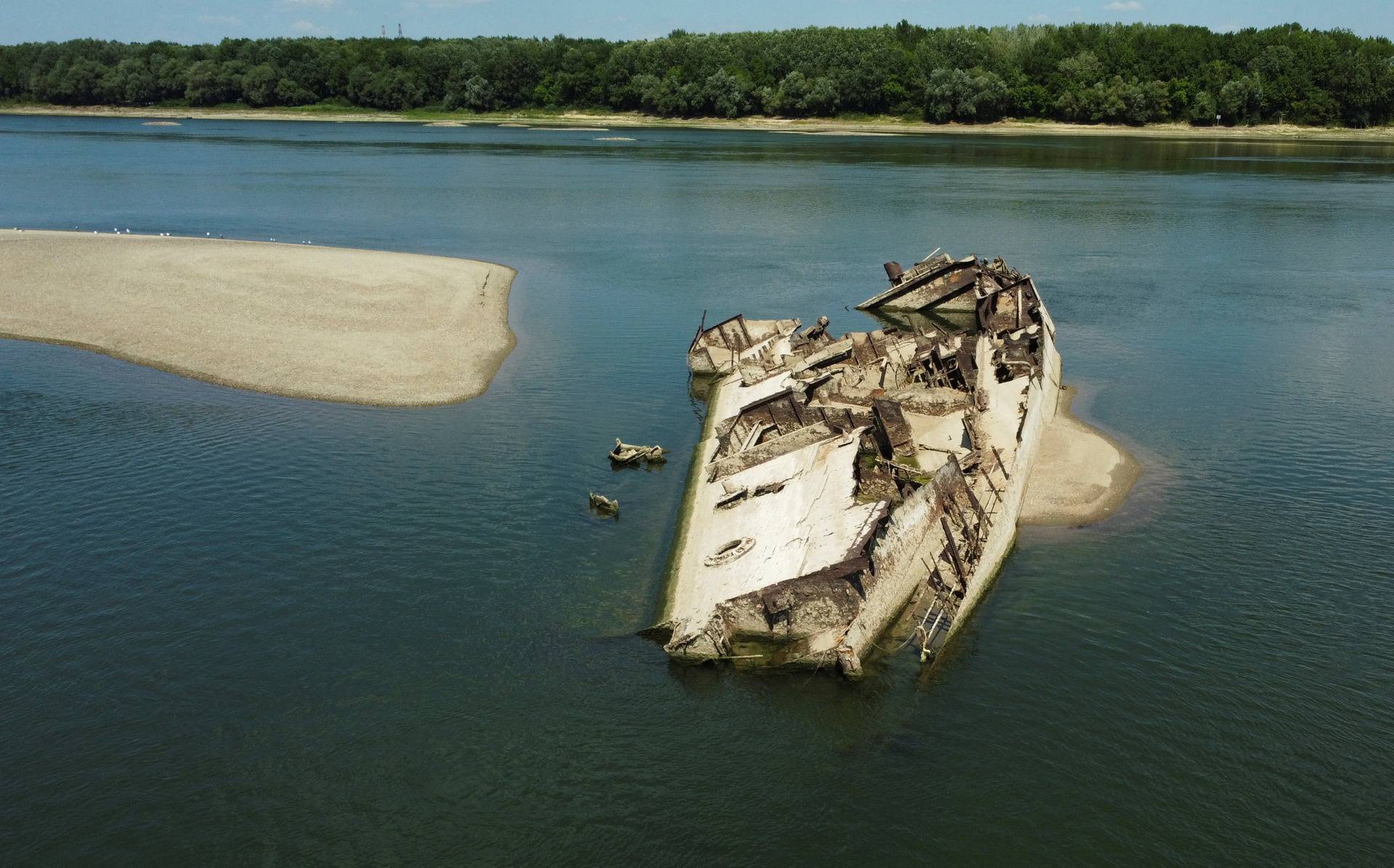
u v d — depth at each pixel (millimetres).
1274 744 25312
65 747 25078
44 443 43344
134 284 70250
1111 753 25047
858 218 112500
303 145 199750
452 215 113875
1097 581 33312
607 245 97312
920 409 47156
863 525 30781
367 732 25656
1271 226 106250
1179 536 36406
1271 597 32062
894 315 73000
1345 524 37219
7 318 61938
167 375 52781
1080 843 22328
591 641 29594
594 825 22703
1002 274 71812
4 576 32594
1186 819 23000
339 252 86438
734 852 22000
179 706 26578
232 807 23234
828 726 25984
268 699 26891
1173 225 107312
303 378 52844
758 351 57688
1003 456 40125
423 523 36844
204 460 41969
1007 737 25609
